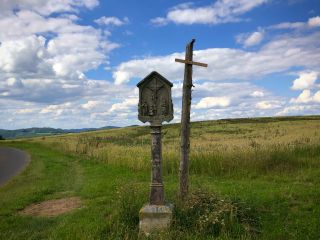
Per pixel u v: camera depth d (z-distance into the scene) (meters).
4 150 48.81
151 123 8.64
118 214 9.18
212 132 63.12
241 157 17.45
